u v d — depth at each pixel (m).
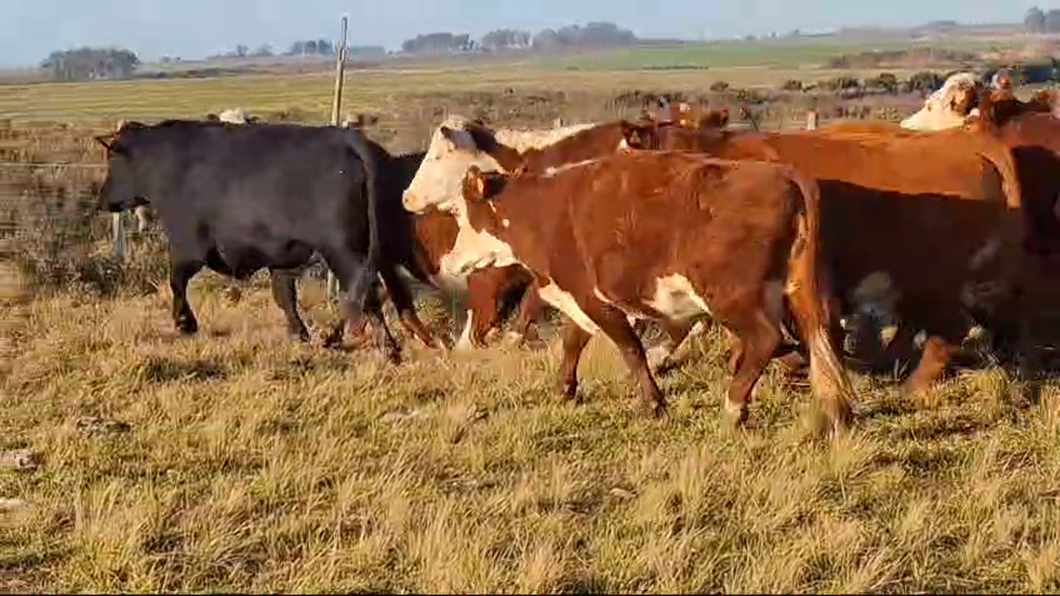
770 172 8.21
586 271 8.87
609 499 7.27
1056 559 6.20
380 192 11.17
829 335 8.49
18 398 9.89
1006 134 10.11
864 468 7.71
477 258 9.51
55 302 13.98
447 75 105.12
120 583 6.09
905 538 6.53
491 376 10.29
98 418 9.15
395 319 13.12
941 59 90.00
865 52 115.50
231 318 13.42
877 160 9.50
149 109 51.06
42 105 57.91
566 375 9.60
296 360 11.12
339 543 6.52
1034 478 7.52
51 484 7.64
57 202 18.34
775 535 6.62
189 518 6.90
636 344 9.00
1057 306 10.01
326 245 11.16
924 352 9.62
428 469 7.83
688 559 6.28
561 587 5.98
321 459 7.91
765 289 8.19
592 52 195.12
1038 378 9.88
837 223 9.38
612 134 11.07
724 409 8.66
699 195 8.28
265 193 11.16
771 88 55.09
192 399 9.61
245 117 14.65
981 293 9.62
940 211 9.40
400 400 9.60
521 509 7.04
